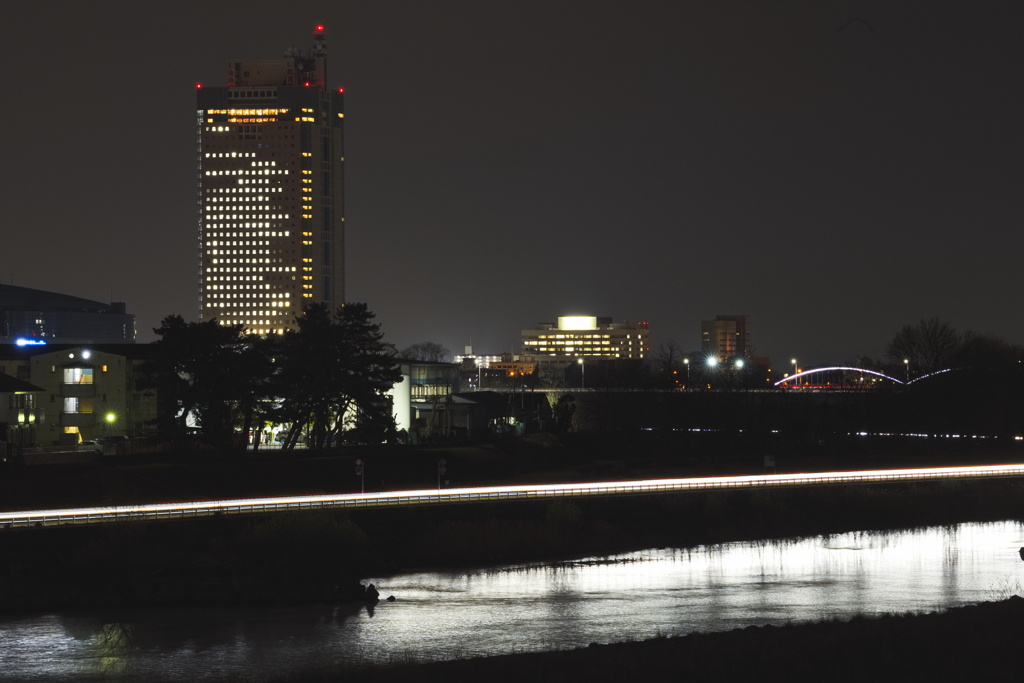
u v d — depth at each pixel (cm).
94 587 7475
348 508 9800
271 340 13400
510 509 10488
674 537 10388
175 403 12262
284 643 6419
